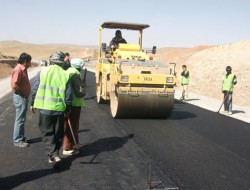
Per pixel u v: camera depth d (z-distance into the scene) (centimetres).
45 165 611
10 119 988
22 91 704
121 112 1016
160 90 1021
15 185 521
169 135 864
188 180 568
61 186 522
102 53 1342
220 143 805
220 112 1250
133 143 774
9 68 3981
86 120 1008
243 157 706
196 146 772
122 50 1247
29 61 711
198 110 1273
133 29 1354
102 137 818
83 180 548
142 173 588
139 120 1038
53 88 581
